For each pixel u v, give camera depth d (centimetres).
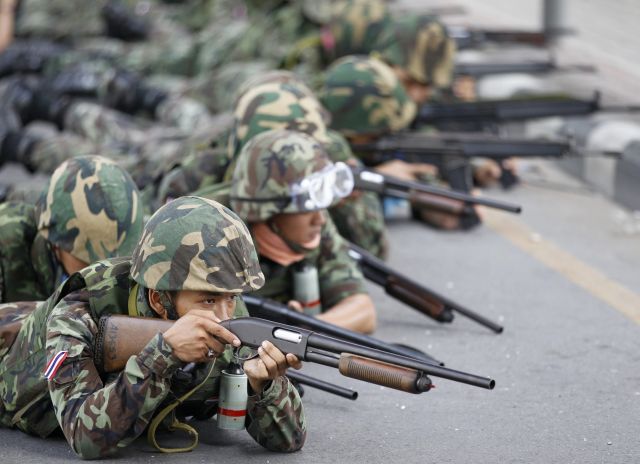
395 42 1822
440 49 1827
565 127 2131
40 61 2723
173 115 2145
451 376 800
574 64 2450
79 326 895
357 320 1205
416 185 1395
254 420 920
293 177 1102
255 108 1288
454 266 1593
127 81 2275
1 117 2042
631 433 1009
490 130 1923
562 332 1305
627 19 2953
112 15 3045
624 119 2148
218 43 2592
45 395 942
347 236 1497
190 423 1009
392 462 937
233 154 1295
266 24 2527
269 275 1163
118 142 1912
